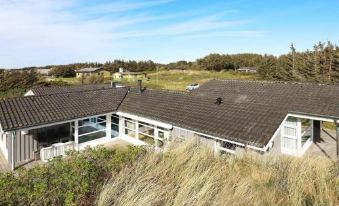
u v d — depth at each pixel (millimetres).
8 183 4191
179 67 112125
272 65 65812
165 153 6008
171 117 15125
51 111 15578
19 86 42406
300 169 6184
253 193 4664
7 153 14234
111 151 5957
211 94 18594
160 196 4109
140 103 18312
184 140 7020
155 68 111188
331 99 14312
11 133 13336
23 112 14695
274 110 13766
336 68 46156
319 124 16812
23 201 3867
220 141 12531
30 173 4645
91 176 4551
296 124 14289
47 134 15328
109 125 17969
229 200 4199
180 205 3881
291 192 4914
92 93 20016
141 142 16859
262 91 17562
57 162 5164
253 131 11797
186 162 5559
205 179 4691
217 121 13531
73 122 16406
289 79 54531
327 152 14523
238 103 15750
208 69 102562
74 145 15789
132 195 3969
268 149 11570
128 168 5031
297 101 14875
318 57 49906
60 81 47031
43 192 3977
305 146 15234
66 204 3812
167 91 20297
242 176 5754
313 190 5082
